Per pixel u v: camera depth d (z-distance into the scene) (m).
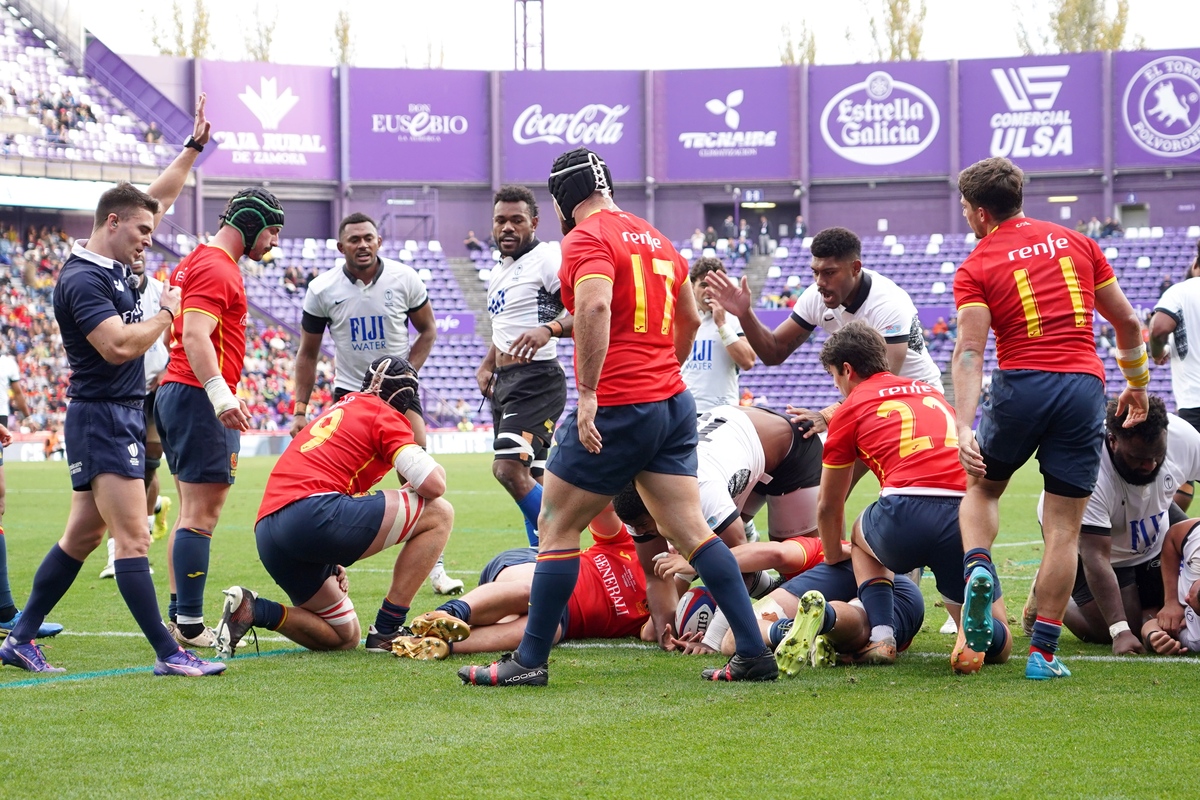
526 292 21.56
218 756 9.95
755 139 107.94
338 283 21.36
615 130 108.69
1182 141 102.88
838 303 17.80
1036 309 12.88
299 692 12.59
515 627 15.60
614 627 16.41
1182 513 16.38
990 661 14.20
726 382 20.31
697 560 13.03
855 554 14.92
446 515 15.85
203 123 17.36
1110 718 11.04
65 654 15.37
